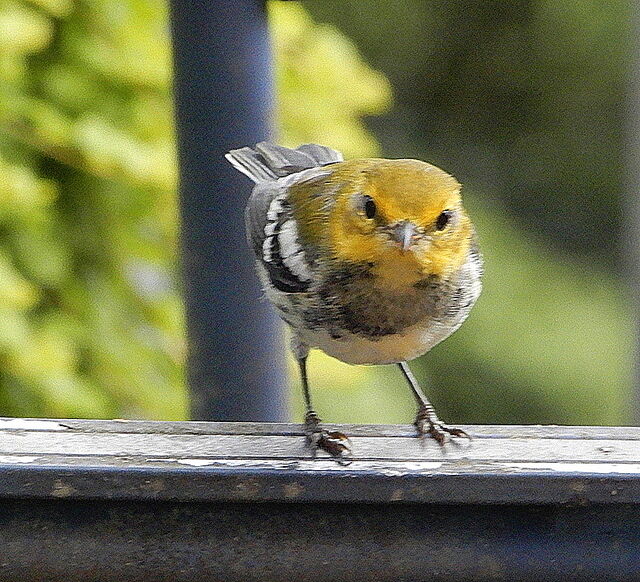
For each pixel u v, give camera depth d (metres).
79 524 5.31
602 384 23.38
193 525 5.35
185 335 9.55
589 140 29.20
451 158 29.59
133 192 11.98
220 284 9.25
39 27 10.84
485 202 27.83
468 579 5.42
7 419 6.28
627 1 28.61
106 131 11.27
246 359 9.31
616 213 28.84
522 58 29.47
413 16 29.53
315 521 5.37
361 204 7.23
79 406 11.41
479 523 5.39
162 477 5.21
